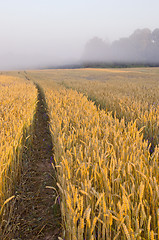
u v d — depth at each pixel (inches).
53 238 114.3
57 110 271.0
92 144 130.2
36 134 306.2
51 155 230.8
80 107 291.1
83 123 194.9
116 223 79.4
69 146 143.1
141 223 73.3
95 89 661.9
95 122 203.3
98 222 80.7
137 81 1109.7
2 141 149.5
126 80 1222.9
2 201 118.3
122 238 77.1
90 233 74.7
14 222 125.5
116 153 129.4
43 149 249.0
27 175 183.0
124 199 72.2
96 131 168.9
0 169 117.9
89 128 181.0
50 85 802.8
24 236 115.6
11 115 216.2
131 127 171.8
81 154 117.0
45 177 180.4
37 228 121.0
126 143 135.5
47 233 118.0
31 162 212.7
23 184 166.2
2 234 112.9
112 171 98.8
